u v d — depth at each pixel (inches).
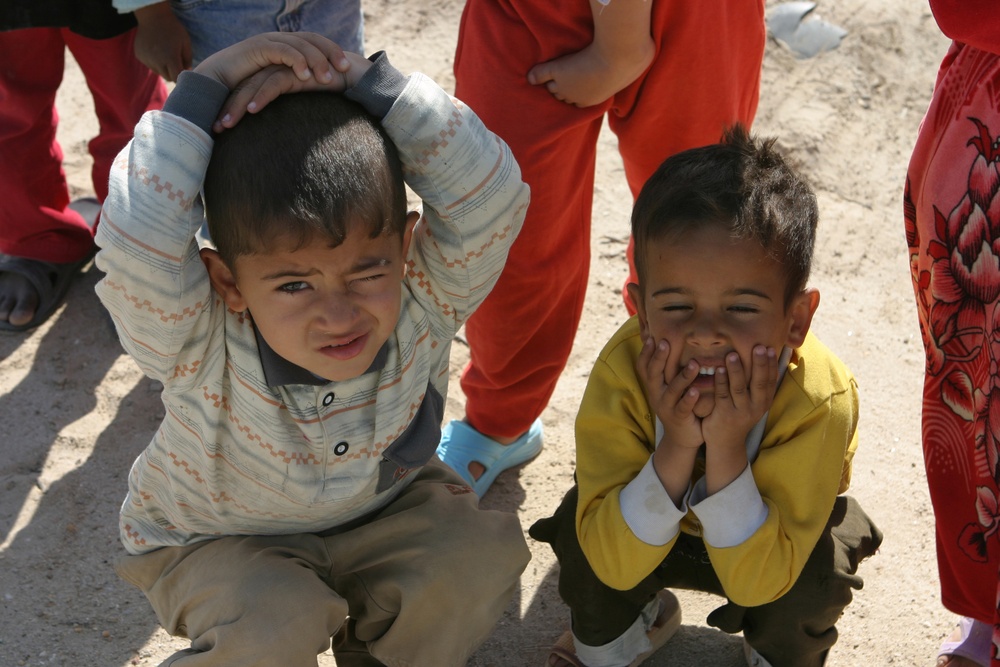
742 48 97.0
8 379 123.5
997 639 74.7
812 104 162.9
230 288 68.6
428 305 77.1
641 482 76.5
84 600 99.4
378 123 69.4
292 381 70.7
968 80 73.5
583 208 98.7
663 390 73.7
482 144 71.7
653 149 99.0
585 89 88.4
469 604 79.8
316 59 67.2
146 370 70.4
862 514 84.3
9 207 128.1
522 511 109.3
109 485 111.5
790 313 73.3
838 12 175.3
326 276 65.0
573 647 90.5
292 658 73.5
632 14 83.7
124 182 64.8
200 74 65.7
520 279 96.0
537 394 106.5
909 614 97.3
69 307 133.6
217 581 75.7
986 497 77.9
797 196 72.5
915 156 79.9
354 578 81.8
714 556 75.9
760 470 77.0
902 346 129.2
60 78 127.2
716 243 69.3
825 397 76.0
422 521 79.6
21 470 112.5
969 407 78.6
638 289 76.0
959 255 75.7
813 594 79.6
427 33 175.9
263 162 63.9
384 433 74.6
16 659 93.8
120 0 100.2
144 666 93.7
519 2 88.4
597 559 78.8
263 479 74.5
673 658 93.1
